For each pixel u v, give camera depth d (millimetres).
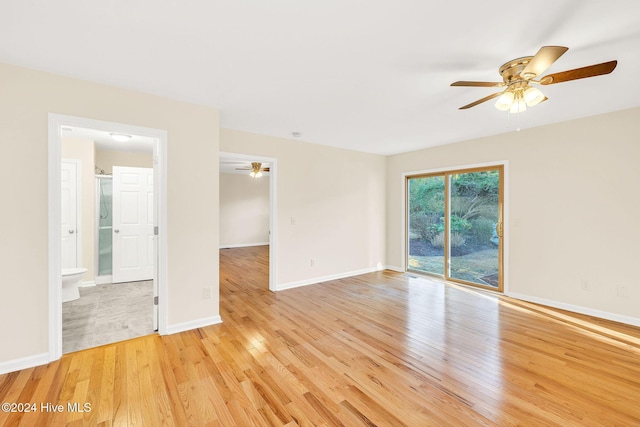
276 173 4348
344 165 5203
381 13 1604
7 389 1947
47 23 1681
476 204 4555
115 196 4680
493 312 3473
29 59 2094
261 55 2053
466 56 2053
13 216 2162
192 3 1521
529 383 2059
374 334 2854
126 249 4773
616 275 3213
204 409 1781
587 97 2795
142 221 4887
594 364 2311
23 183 2193
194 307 2969
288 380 2082
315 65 2195
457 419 1704
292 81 2455
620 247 3189
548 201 3719
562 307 3600
